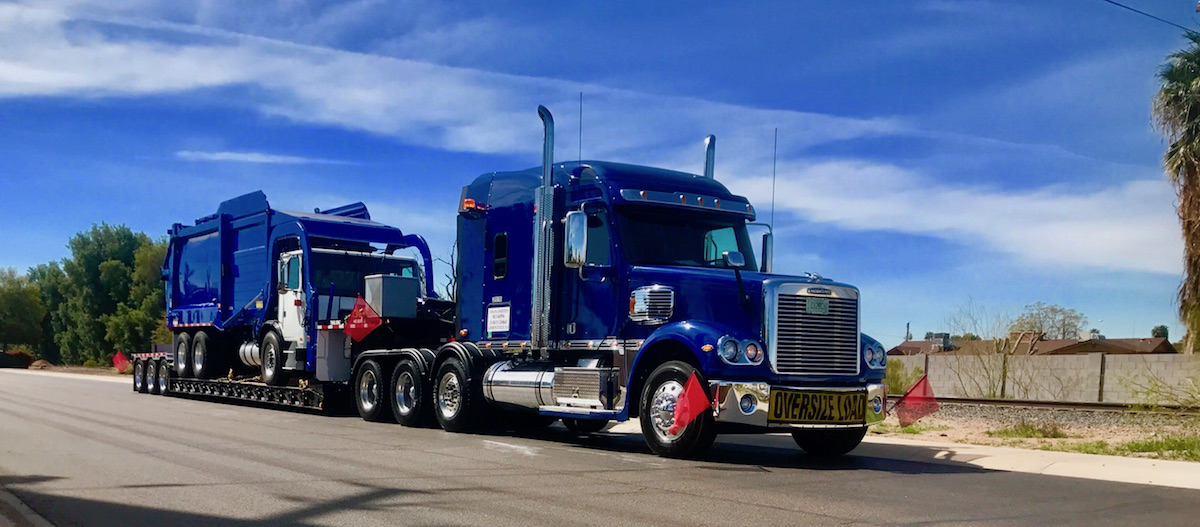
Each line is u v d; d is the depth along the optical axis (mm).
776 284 9883
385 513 6473
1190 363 19656
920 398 12328
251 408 18438
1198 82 21422
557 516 6504
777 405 9547
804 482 8453
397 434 12688
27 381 30781
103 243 80000
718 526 6293
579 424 14469
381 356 15219
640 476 8586
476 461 9492
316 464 9000
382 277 15727
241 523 6098
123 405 18141
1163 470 9688
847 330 10227
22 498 6953
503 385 12461
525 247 12664
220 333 21344
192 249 22297
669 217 11461
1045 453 11203
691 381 9727
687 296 10445
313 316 17000
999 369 23391
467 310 13719
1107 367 21516
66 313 83125
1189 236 21219
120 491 7262
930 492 8000
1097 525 6648
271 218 18797
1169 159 21906
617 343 11039
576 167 11922
